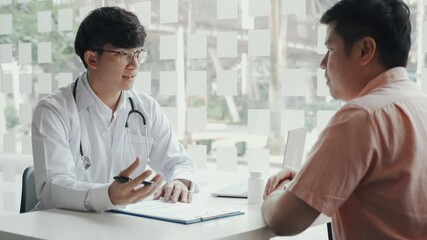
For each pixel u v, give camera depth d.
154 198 1.99
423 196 1.42
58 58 3.15
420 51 2.20
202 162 2.64
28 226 1.57
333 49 1.52
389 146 1.38
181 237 1.43
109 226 1.57
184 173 2.22
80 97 2.19
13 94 3.36
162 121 2.42
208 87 2.65
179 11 2.71
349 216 1.47
